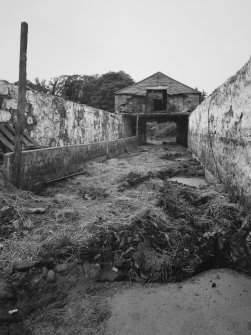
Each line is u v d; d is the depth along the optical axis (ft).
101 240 11.72
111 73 108.68
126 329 8.45
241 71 14.53
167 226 13.07
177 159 40.06
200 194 17.10
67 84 106.63
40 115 28.53
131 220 13.34
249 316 8.80
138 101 70.90
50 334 8.26
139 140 74.64
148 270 10.91
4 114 22.93
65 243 11.34
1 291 8.93
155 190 18.94
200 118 32.65
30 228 12.54
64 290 9.83
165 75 69.77
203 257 11.48
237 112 15.11
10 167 16.16
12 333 8.13
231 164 16.17
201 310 9.14
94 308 9.26
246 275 10.96
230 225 12.71
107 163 32.04
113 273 10.73
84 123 39.93
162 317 8.90
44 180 19.81
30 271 9.80
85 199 17.20
